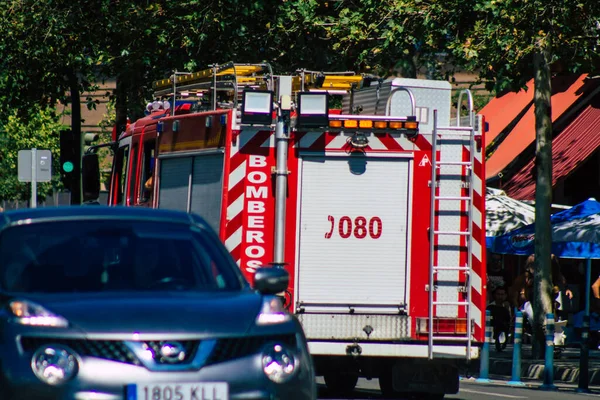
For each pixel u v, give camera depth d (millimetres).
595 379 58094
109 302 22062
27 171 85062
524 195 89438
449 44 70250
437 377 38531
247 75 44875
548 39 62281
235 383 21281
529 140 95438
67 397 20531
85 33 95062
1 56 98938
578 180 93062
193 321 21578
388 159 37594
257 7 86812
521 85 73062
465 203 37906
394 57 84438
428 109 38438
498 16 64500
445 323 37719
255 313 22516
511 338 79125
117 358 20938
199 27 87438
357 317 37438
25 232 24734
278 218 37156
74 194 85000
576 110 93938
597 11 63031
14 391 20594
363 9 80500
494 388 51594
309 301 37344
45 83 103000
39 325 21156
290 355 22141
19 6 95125
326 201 37406
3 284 23297
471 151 37906
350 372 39125
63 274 23672
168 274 24172
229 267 25094
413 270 37625
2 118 110812
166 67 91062
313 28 86500
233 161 37406
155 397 20719
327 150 37406
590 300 80188
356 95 42750
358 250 37469
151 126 45062
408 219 37625
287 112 37219
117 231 25078
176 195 40656
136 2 90312
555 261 71688
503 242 73375
